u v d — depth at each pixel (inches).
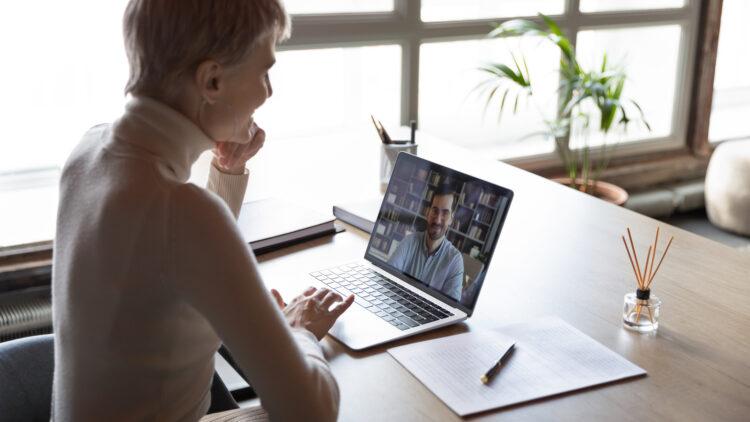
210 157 77.6
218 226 37.8
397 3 125.6
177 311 39.0
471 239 56.9
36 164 101.0
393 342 53.3
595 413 45.3
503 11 138.3
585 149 143.6
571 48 140.9
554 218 76.5
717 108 175.2
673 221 163.0
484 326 55.6
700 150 168.7
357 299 58.6
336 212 77.1
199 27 38.0
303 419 39.3
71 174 41.6
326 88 123.7
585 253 68.1
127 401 40.7
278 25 41.5
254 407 47.3
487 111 143.3
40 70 96.9
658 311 55.3
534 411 45.5
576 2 144.4
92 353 39.9
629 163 162.2
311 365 40.6
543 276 63.5
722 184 153.8
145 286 38.0
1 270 94.0
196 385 43.2
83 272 39.3
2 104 96.9
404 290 60.0
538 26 141.8
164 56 38.7
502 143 147.4
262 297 38.3
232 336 38.0
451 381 48.4
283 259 67.4
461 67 137.3
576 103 133.0
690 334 54.3
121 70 99.2
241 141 45.4
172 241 37.5
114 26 97.3
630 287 61.6
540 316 56.9
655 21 154.4
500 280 62.8
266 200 78.4
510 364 50.3
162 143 39.5
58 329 41.5
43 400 51.5
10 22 93.8
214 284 37.4
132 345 39.2
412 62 129.0
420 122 136.9
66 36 96.4
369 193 82.7
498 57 140.4
